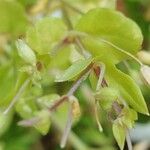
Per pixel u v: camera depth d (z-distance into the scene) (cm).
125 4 17
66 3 15
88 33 10
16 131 16
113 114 9
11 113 15
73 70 9
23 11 13
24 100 12
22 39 10
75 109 8
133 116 9
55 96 9
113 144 17
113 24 10
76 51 10
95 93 9
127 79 9
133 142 17
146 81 10
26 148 17
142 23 17
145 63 13
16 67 12
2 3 13
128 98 9
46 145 17
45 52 10
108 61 10
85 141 17
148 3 17
